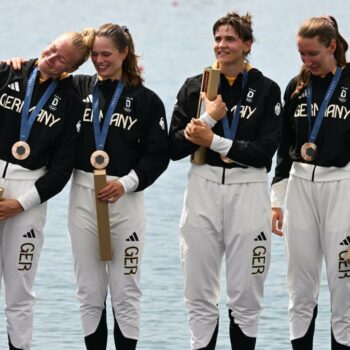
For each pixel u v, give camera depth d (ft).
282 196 89.10
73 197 85.97
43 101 83.46
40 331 105.70
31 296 84.84
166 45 340.59
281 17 403.75
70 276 125.08
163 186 168.86
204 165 85.30
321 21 84.48
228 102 85.35
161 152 85.76
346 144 85.35
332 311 86.84
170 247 136.87
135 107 85.20
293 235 86.89
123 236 85.66
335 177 85.46
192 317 86.22
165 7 437.58
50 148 83.97
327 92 85.56
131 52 85.30
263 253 85.51
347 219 85.40
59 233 143.74
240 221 84.84
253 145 83.92
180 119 86.07
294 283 87.51
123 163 85.15
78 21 395.96
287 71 278.46
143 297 117.50
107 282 87.10
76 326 107.45
